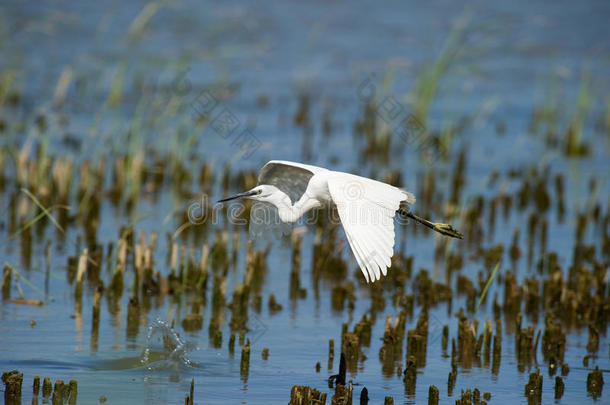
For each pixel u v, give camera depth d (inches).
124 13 1350.9
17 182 628.4
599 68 1219.2
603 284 470.3
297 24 1371.8
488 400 329.7
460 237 378.6
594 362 379.9
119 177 635.5
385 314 439.2
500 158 820.6
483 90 1109.1
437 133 866.8
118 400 315.3
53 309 417.4
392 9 1507.1
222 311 434.9
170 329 375.9
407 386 344.2
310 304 450.9
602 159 834.8
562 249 565.6
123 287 453.4
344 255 518.9
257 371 354.6
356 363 368.2
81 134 795.4
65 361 352.5
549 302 461.1
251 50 1206.9
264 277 491.2
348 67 1165.7
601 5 1578.5
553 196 706.8
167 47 1186.6
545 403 331.3
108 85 1007.6
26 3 1348.4
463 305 458.6
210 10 1411.2
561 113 1007.6
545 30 1403.8
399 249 555.2
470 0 1595.7
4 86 888.3
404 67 1162.0
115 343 376.5
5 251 500.4
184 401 318.7
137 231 560.1
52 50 1136.2
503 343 403.2
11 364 345.4
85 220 567.5
